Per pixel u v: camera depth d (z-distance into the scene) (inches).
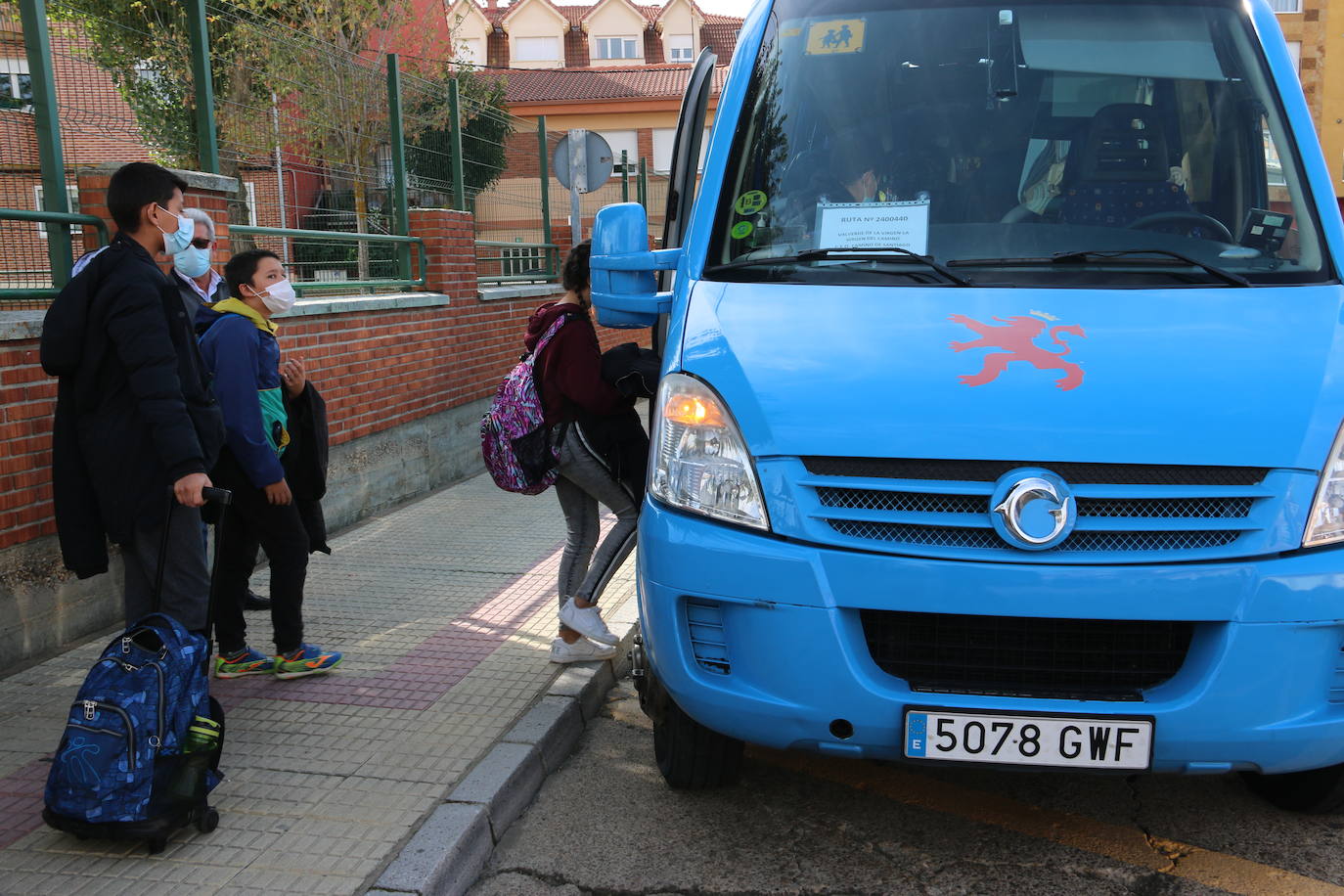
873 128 149.0
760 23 165.8
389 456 333.4
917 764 109.7
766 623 112.3
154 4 236.7
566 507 187.6
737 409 117.8
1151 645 110.3
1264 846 129.3
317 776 142.9
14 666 186.2
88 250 213.9
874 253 136.5
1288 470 107.9
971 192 141.9
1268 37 155.2
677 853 130.3
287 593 177.8
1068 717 107.2
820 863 127.2
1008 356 116.9
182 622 148.8
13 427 186.5
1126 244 135.6
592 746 163.6
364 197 353.4
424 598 228.4
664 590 118.5
